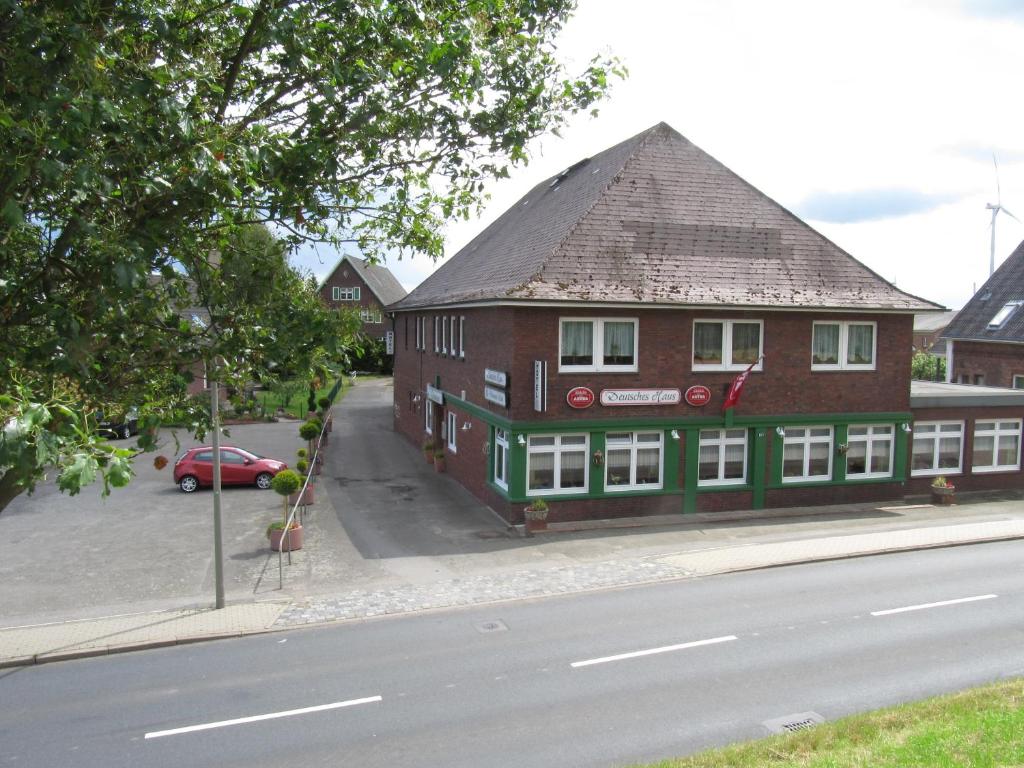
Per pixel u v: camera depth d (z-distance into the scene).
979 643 12.48
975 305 40.03
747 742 8.87
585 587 15.96
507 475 21.38
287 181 7.22
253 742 9.61
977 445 25.75
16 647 13.02
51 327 6.48
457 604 15.05
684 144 25.17
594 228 22.31
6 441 3.89
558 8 8.34
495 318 22.16
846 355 23.38
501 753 9.17
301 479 22.52
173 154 6.26
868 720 9.06
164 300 6.95
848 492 23.73
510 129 8.20
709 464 22.58
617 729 9.70
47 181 5.49
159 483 28.17
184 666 12.24
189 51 7.00
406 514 22.64
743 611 14.27
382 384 68.38
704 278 22.09
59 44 5.17
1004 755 7.59
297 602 15.34
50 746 9.62
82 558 18.72
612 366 21.22
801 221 24.53
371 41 7.46
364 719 10.16
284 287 7.39
